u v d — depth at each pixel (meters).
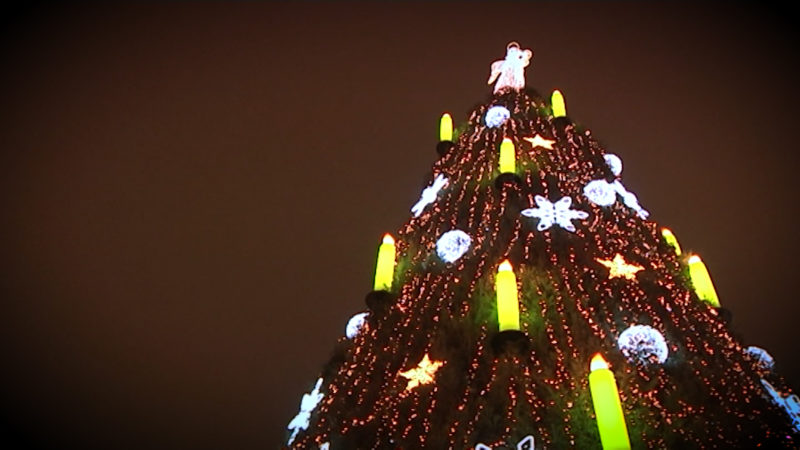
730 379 8.84
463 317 10.22
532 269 10.45
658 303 10.02
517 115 15.50
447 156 15.12
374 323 11.45
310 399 11.63
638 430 7.96
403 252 12.73
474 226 12.09
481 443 8.20
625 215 12.20
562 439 7.90
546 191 12.38
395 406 9.50
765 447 7.84
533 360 8.88
